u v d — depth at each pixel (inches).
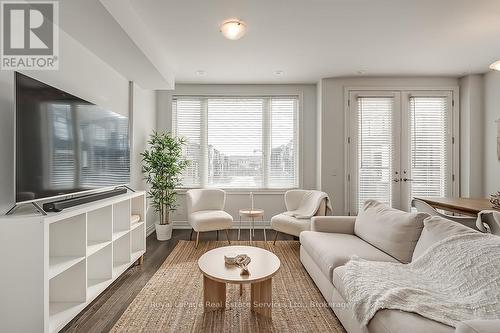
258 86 191.6
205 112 192.2
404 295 56.7
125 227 112.3
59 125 79.7
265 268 78.1
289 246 148.0
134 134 152.8
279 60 147.9
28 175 68.5
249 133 193.6
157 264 121.6
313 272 101.0
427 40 124.3
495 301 50.6
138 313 81.4
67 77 95.0
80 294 80.4
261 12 100.3
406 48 133.1
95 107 98.3
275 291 95.7
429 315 49.9
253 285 82.4
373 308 55.9
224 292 84.0
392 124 179.3
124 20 89.7
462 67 160.2
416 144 179.9
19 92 66.2
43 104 73.7
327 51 136.3
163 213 165.3
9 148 72.0
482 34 118.5
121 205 112.3
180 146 184.4
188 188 190.7
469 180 172.1
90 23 84.9
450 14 102.2
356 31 115.4
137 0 92.1
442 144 179.8
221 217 150.1
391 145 179.5
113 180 110.7
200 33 116.3
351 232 112.7
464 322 38.0
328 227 113.2
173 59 146.2
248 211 154.3
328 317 79.7
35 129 70.9
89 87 109.2
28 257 62.3
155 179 162.7
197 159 192.9
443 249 67.2
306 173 192.7
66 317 71.8
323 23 108.6
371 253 86.0
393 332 49.6
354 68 161.3
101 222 97.0
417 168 179.9
